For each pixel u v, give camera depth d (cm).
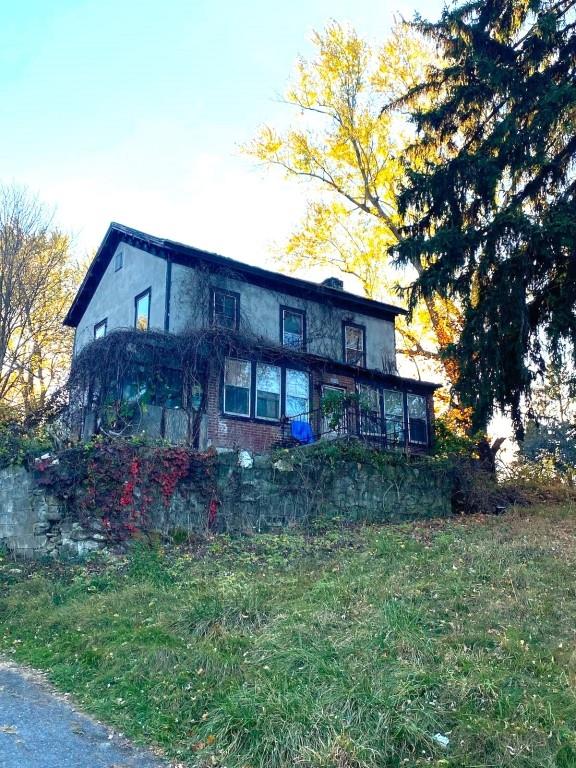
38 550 1233
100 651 808
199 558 1209
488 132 1772
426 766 559
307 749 571
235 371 1858
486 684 650
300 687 664
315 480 1555
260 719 616
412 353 2691
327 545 1285
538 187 1670
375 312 2342
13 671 792
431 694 645
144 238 1927
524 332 1572
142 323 1934
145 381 1656
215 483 1407
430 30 1844
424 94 2034
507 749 568
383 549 1195
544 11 1655
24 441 1393
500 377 1606
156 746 614
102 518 1263
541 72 1658
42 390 2425
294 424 1933
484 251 1589
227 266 1945
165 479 1344
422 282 1675
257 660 738
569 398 1698
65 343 2539
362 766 554
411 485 1717
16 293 2167
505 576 974
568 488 2058
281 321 2064
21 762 561
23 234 2209
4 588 1095
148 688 717
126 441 1351
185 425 1680
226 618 858
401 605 850
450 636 762
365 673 679
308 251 2734
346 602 896
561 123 1579
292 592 962
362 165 2627
